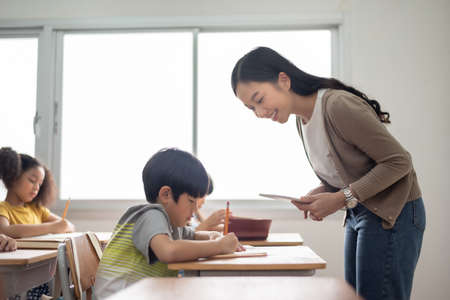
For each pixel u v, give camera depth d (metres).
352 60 2.83
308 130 1.38
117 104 2.95
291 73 1.38
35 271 1.50
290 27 2.93
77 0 2.97
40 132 2.93
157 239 1.15
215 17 2.90
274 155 2.86
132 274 1.21
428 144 2.75
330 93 1.30
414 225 1.23
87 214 2.84
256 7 2.92
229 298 0.59
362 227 1.26
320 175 1.54
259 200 2.80
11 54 3.02
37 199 2.42
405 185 1.22
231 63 2.94
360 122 1.21
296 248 1.45
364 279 1.23
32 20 2.97
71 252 1.24
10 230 2.01
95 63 2.98
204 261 1.13
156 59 2.96
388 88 2.80
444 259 2.67
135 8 2.96
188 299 0.59
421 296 2.67
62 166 2.93
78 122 2.95
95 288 1.24
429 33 2.81
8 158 2.19
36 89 2.96
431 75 2.79
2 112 2.99
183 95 2.92
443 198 2.71
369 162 1.28
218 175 2.86
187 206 1.33
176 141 2.90
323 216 1.29
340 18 2.86
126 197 2.88
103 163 2.92
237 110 2.89
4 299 1.36
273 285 0.67
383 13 2.84
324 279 0.71
